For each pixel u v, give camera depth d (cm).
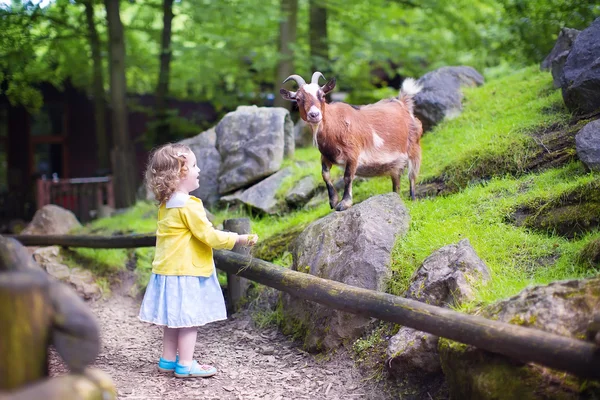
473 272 388
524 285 377
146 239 596
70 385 210
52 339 230
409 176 573
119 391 385
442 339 341
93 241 665
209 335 518
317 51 1237
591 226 435
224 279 628
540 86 709
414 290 403
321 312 456
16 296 210
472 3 1320
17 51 1238
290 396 382
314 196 699
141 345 504
